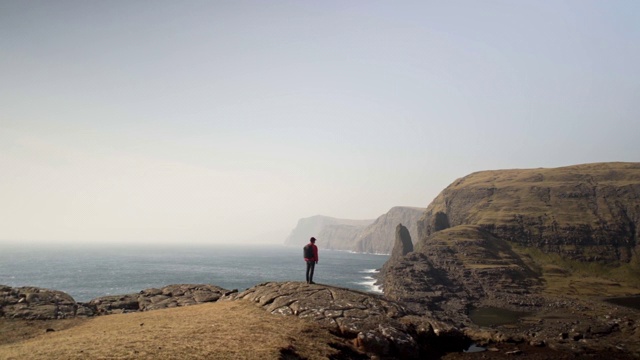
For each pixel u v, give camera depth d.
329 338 20.70
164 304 31.02
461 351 25.73
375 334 21.77
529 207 177.88
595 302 91.81
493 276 118.06
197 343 16.95
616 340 49.66
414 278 114.50
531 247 155.12
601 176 188.25
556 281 122.12
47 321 24.75
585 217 162.12
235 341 17.70
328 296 26.98
